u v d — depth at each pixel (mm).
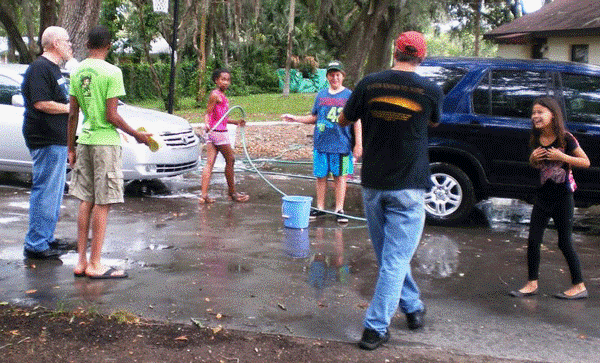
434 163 8430
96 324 4812
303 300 5512
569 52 21562
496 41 24531
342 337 4766
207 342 4582
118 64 34562
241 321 5000
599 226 8797
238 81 36438
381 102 4492
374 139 4555
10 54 33750
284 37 40656
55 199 6570
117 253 6773
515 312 5402
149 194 10070
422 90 4496
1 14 28953
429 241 7660
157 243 7191
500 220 9000
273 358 4375
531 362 4461
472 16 36469
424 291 5875
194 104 28422
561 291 5973
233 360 4328
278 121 22016
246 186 10898
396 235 4566
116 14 34875
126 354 4363
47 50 6363
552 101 5637
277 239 7512
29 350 4375
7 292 5520
